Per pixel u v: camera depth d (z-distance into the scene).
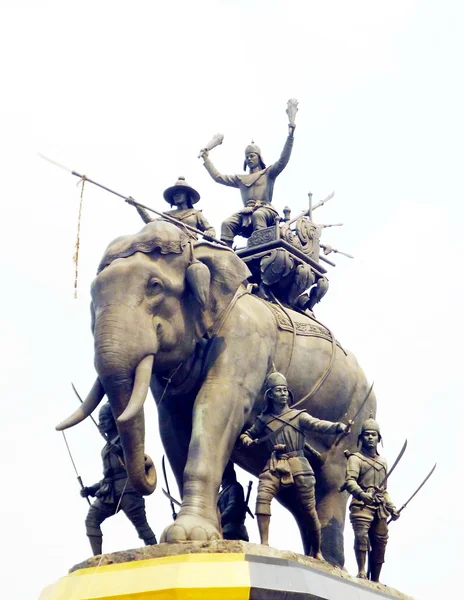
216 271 25.11
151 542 24.23
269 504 23.33
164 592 21.20
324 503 26.92
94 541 24.19
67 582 22.58
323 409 27.20
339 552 26.55
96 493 24.42
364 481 24.91
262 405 25.62
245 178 29.45
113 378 23.27
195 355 24.91
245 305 26.17
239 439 24.72
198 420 24.17
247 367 25.12
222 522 25.56
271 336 26.23
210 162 29.83
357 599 23.12
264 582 21.41
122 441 23.33
